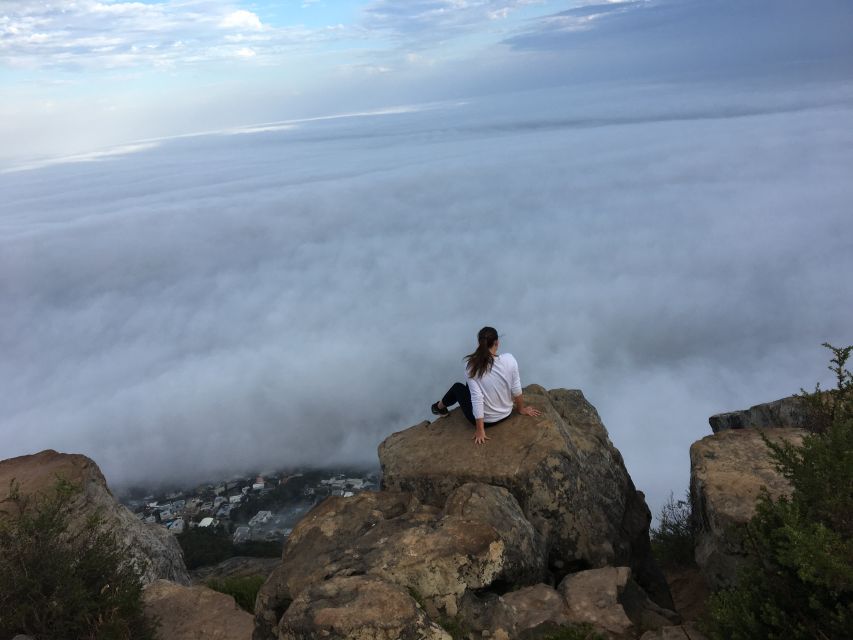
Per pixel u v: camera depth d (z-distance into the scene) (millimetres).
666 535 8578
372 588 4348
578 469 6738
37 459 8312
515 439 6902
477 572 4863
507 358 7047
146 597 6215
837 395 6270
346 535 5488
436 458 6871
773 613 3852
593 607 4957
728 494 5609
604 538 6445
